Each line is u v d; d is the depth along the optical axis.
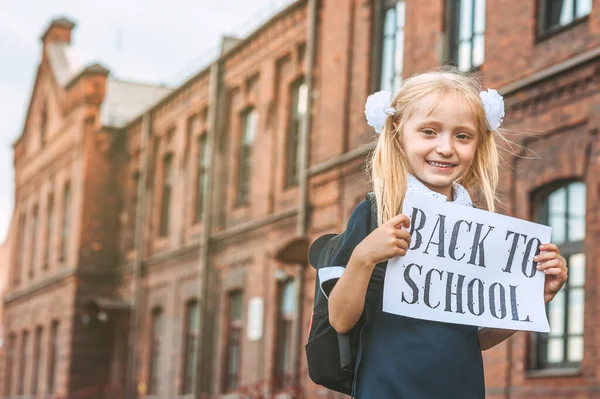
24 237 42.41
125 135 35.03
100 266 34.69
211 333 26.39
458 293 2.88
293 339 20.92
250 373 23.83
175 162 30.33
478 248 2.91
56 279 36.25
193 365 27.66
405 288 2.83
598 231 12.44
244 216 25.17
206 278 26.62
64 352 34.62
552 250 2.98
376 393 2.76
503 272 2.94
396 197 2.86
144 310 31.44
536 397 13.09
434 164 2.86
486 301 2.90
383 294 2.81
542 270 2.97
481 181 3.03
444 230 2.88
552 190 13.46
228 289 25.50
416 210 2.85
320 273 2.82
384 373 2.77
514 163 13.92
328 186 19.89
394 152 2.91
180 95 30.05
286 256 20.38
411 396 2.75
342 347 2.84
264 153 24.36
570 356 12.89
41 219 39.53
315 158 20.72
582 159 12.78
